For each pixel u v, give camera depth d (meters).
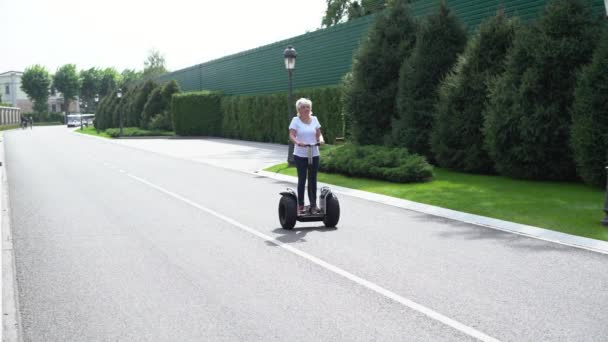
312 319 5.27
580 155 13.32
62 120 122.06
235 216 10.89
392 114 20.78
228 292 6.11
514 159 15.22
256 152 28.97
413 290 6.11
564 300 5.75
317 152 9.82
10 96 135.25
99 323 5.25
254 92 44.91
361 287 6.23
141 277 6.71
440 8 19.02
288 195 9.53
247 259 7.52
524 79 14.76
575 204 11.30
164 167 21.42
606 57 12.91
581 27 14.55
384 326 5.08
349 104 21.36
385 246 8.24
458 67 17.28
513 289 6.13
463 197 12.59
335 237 8.90
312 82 36.00
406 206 12.15
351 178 17.00
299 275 6.73
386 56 20.55
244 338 4.85
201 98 47.66
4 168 21.36
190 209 11.73
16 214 11.25
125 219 10.61
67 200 13.11
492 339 4.76
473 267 7.04
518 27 16.69
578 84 13.40
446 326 5.06
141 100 59.31
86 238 8.94
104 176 18.27
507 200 11.98
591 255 7.63
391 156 16.33
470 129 16.84
